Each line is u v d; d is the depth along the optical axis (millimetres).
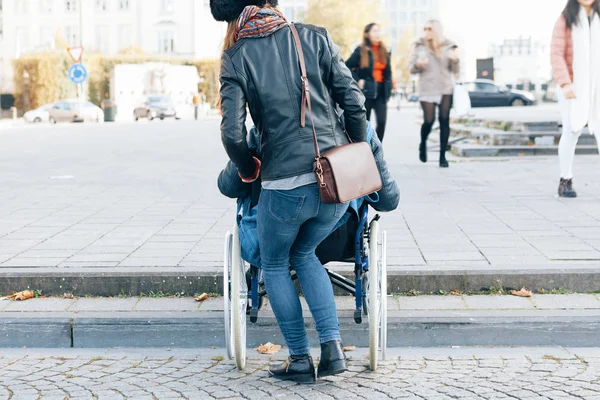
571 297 5332
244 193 4383
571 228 6988
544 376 4238
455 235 6754
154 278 5520
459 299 5336
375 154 4289
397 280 5453
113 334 5020
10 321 5039
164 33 73500
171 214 7980
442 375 4285
